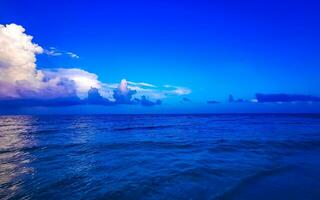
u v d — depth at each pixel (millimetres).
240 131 39000
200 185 10234
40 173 11992
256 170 12766
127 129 45281
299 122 69625
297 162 14992
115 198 8727
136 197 8828
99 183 10383
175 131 40250
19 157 16359
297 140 25375
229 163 14461
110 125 59188
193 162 14734
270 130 40594
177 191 9484
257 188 9969
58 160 15320
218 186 10117
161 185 10180
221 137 29562
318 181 11062
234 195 9141
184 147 21281
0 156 16797
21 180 10766
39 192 9250
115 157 16391
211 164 14172
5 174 11758
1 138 28719
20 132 37469
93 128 47438
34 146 21594
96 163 14391
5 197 8711
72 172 12211
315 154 17969
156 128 48188
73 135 32688
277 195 9242
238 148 20516
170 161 15031
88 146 21766
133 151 19047
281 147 21094
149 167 13375
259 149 20000
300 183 10719
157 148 20734
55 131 39562
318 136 29812
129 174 11883
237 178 11281
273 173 12258
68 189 9609
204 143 23844
